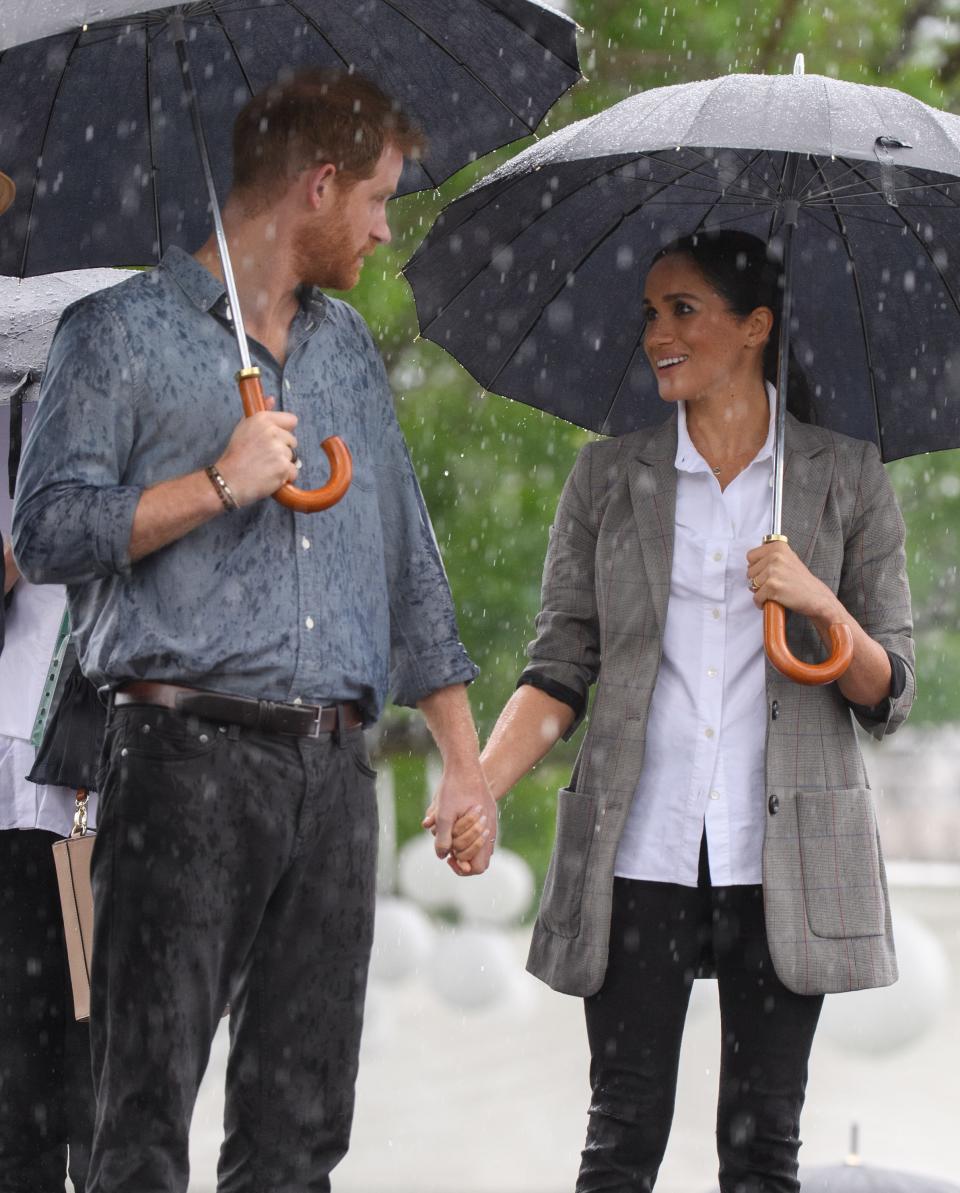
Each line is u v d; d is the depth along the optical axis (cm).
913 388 988
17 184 891
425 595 869
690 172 967
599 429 1023
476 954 2175
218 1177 831
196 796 767
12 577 1055
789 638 906
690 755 902
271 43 894
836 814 892
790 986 876
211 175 811
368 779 818
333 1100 821
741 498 920
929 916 3033
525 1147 1562
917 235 959
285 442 755
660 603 911
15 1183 1039
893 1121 1667
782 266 924
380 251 2281
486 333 1010
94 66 874
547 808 2986
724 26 2294
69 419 765
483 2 875
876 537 925
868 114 862
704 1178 1454
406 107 917
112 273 1138
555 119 2283
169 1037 771
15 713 1037
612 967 903
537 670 955
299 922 803
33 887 1042
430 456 2327
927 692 2708
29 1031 1044
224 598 773
